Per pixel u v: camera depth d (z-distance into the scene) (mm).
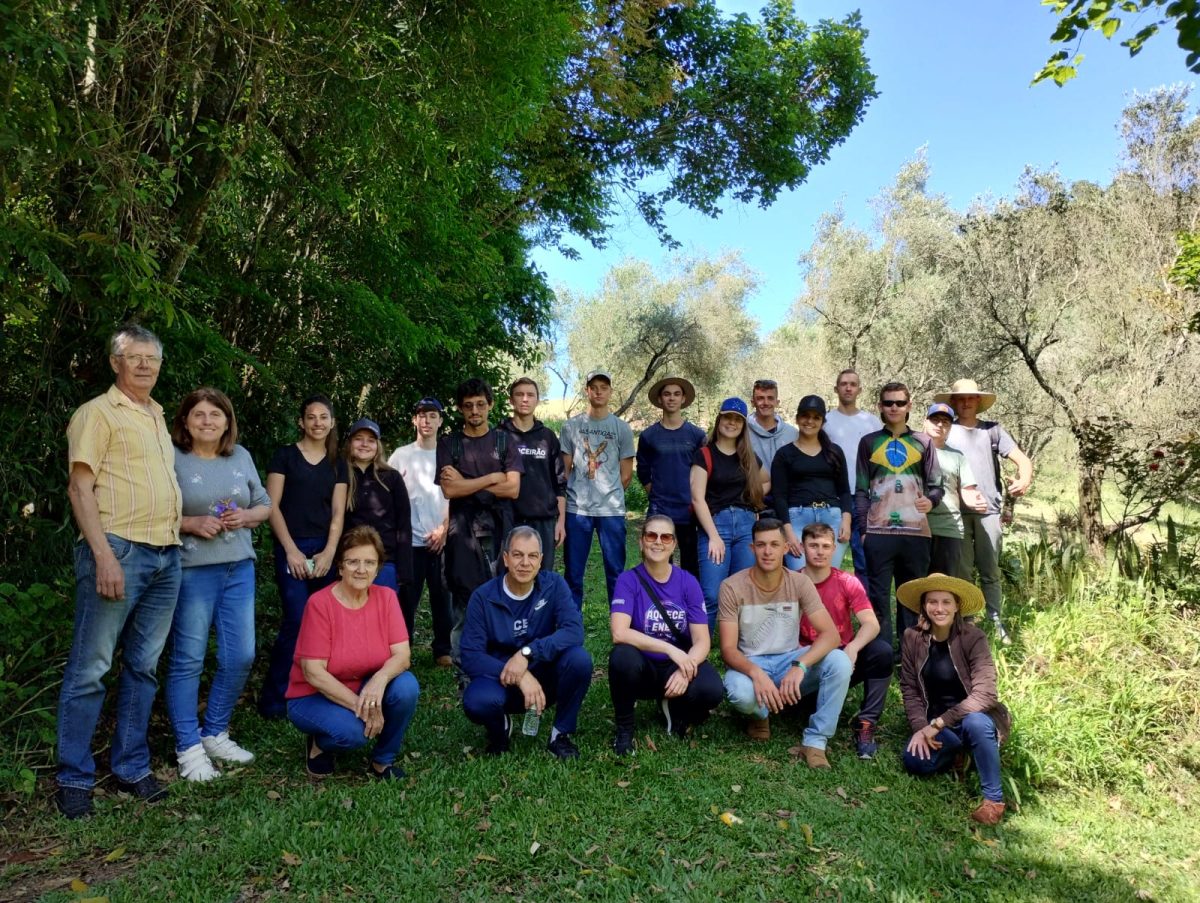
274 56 4215
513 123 5938
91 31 3611
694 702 4176
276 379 6059
